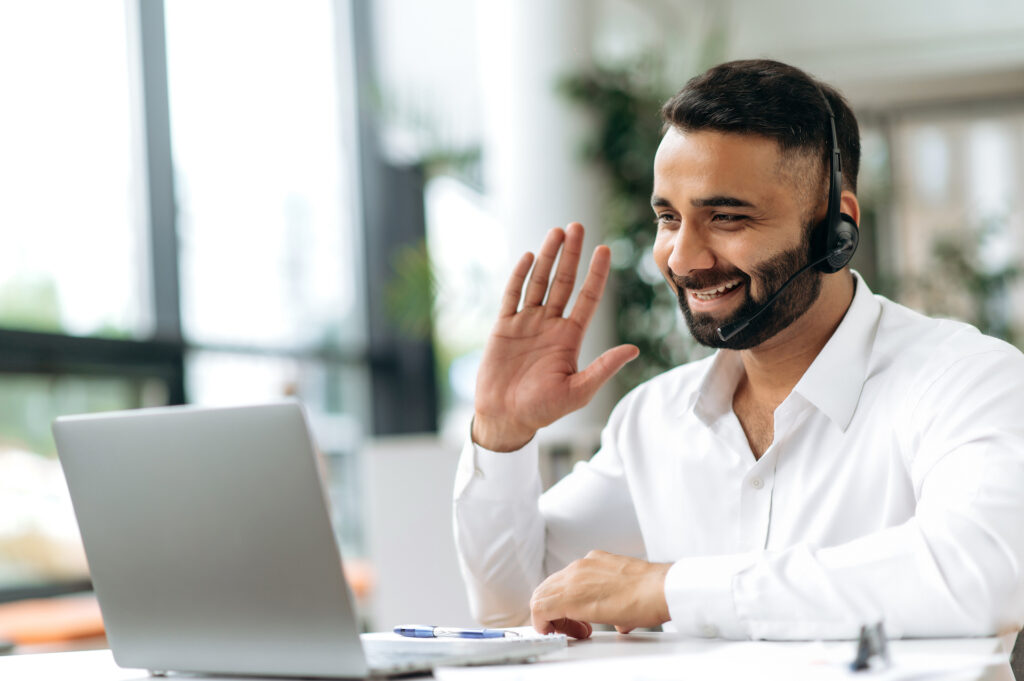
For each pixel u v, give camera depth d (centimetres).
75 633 318
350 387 545
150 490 101
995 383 123
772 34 668
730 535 143
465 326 578
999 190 708
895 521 130
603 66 489
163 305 427
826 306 137
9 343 363
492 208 527
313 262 521
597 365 135
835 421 134
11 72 373
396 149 560
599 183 471
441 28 547
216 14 465
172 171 432
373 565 346
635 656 103
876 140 731
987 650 96
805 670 88
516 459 142
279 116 502
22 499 366
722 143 127
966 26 647
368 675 94
